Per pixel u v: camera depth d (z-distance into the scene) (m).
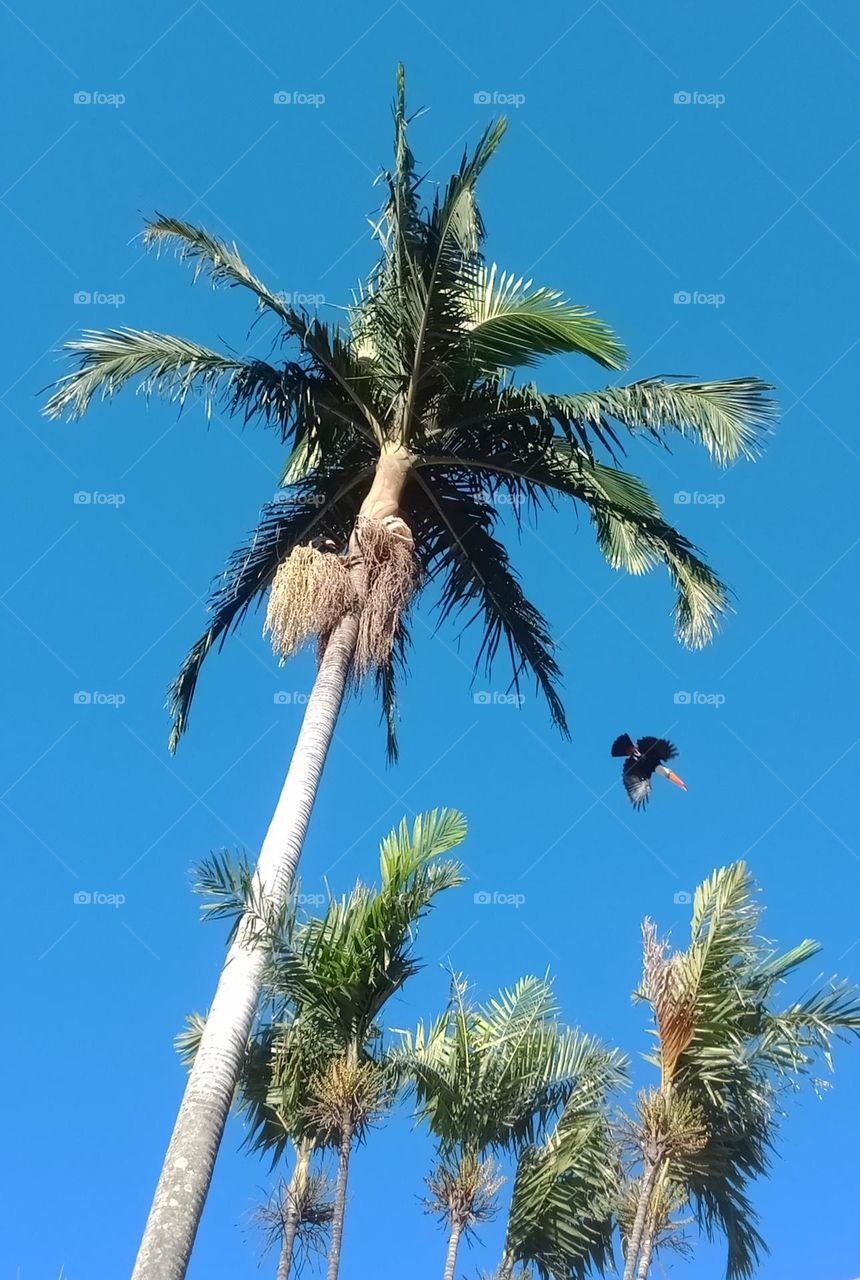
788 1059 11.42
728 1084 11.43
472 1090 12.20
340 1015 11.82
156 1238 9.54
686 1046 11.45
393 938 11.91
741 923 11.95
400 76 14.36
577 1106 12.41
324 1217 11.84
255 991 11.05
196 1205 9.82
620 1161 11.91
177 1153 10.02
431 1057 12.34
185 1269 9.52
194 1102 10.33
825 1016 11.56
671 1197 11.24
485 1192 11.78
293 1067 11.84
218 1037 10.70
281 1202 11.84
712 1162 11.27
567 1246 11.91
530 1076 12.42
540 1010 12.97
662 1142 11.09
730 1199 11.32
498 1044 12.57
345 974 11.75
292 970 11.59
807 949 11.92
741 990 11.70
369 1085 11.38
